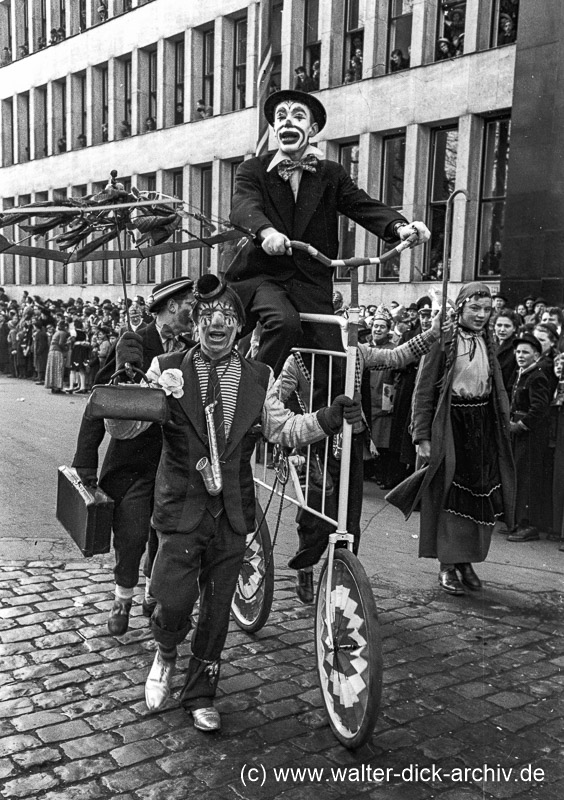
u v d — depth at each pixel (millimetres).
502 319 7535
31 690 3506
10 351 21875
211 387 3135
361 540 6227
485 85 12883
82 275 26844
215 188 20000
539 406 6328
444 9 13656
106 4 24328
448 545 4785
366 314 11023
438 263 14148
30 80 29016
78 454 3715
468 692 3535
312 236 3963
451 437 4738
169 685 3363
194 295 3164
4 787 2785
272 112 4062
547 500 6367
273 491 4066
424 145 14164
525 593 4918
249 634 4191
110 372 3998
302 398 3953
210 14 19750
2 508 6953
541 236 9969
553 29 9914
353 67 15242
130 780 2834
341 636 3145
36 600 4605
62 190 27453
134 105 23156
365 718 2893
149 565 4281
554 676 3701
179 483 3107
